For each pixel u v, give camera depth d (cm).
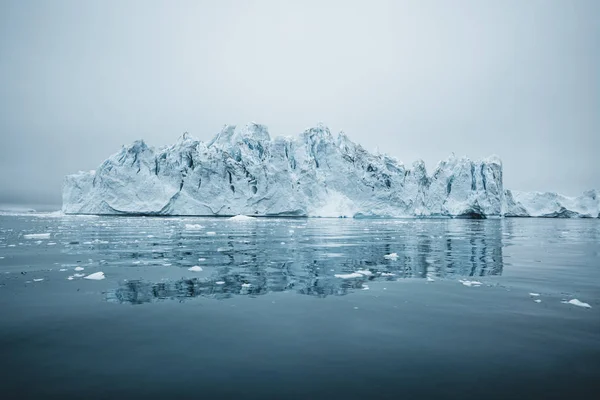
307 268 1450
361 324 784
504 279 1260
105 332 735
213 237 2788
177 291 1068
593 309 901
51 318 823
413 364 595
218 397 493
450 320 812
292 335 720
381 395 498
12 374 561
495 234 3428
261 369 575
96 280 1207
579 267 1512
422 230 3900
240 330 746
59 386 525
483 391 511
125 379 545
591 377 552
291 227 4150
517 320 815
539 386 526
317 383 531
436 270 1428
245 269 1420
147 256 1752
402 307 914
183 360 607
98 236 2823
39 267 1442
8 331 740
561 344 679
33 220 5572
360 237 2888
